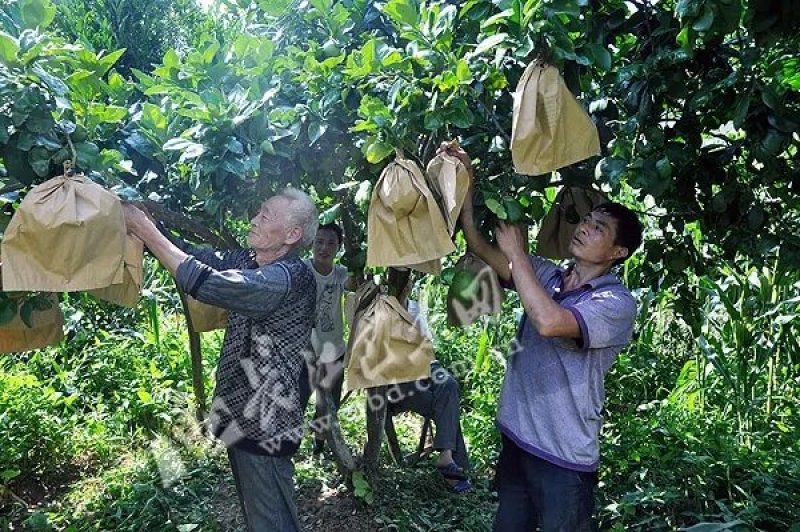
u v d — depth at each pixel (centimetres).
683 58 213
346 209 298
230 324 266
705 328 473
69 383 499
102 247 198
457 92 217
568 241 283
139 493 373
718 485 365
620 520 345
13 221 193
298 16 298
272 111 250
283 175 272
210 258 268
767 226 265
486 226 243
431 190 224
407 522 346
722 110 243
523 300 230
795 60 248
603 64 213
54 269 194
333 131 260
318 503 364
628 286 362
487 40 202
